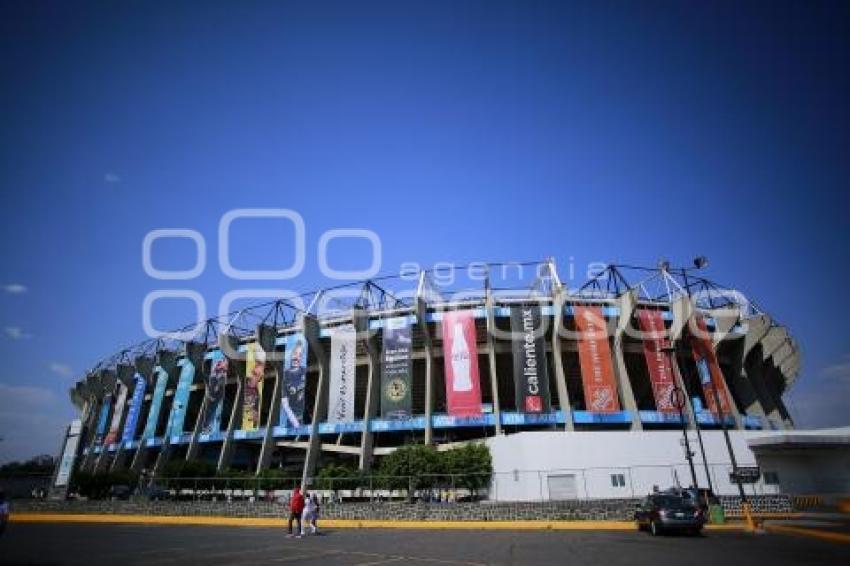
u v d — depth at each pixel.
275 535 27.39
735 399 67.62
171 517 39.44
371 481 44.62
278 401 64.62
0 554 19.44
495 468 45.38
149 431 72.06
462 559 17.30
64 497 50.44
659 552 18.19
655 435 43.88
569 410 54.66
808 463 44.75
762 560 15.99
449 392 55.06
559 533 26.33
